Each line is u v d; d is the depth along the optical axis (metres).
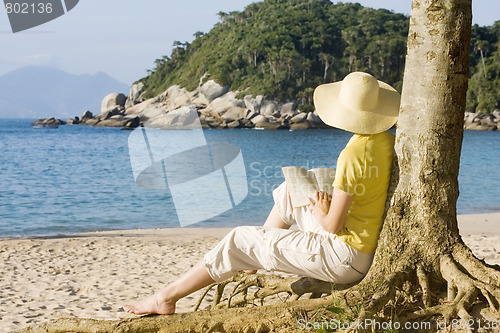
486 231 11.60
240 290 3.94
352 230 3.35
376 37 124.19
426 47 3.43
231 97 113.12
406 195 3.45
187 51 139.00
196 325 3.36
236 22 136.50
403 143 3.46
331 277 3.37
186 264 8.61
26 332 3.65
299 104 110.69
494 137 72.81
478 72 108.19
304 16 129.75
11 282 7.30
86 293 6.73
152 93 137.62
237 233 3.44
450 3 3.38
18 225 14.65
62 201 19.52
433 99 3.41
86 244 10.50
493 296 3.15
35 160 39.88
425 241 3.41
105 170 32.31
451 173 3.45
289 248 3.35
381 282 3.29
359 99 3.38
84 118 110.50
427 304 3.26
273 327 3.28
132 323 3.43
